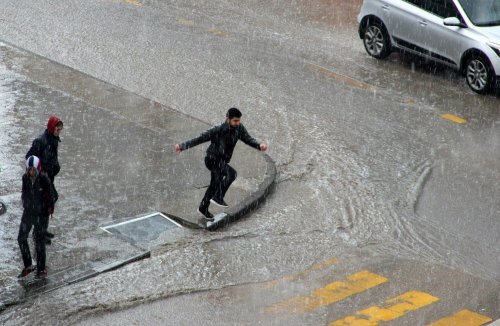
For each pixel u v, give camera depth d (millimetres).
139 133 33812
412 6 43562
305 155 33375
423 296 23594
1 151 31109
